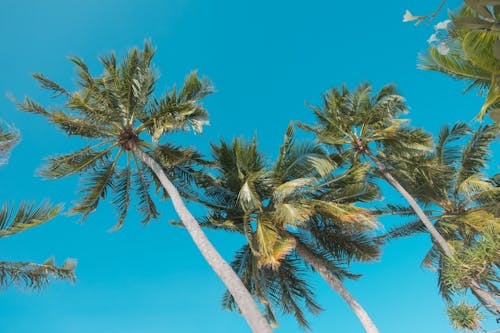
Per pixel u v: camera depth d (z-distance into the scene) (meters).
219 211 14.45
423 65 8.97
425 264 16.94
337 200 13.88
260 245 10.91
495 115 2.14
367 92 16.30
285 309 14.07
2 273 7.64
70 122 11.11
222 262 9.12
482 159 16.22
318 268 13.43
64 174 11.55
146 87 11.98
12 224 7.29
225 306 14.25
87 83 11.37
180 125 11.48
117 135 12.29
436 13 1.79
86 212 12.13
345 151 16.28
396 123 14.92
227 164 14.66
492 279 10.09
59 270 8.20
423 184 16.92
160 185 13.63
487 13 1.68
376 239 13.78
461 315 9.20
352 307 12.14
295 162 13.87
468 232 16.03
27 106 10.66
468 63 8.12
